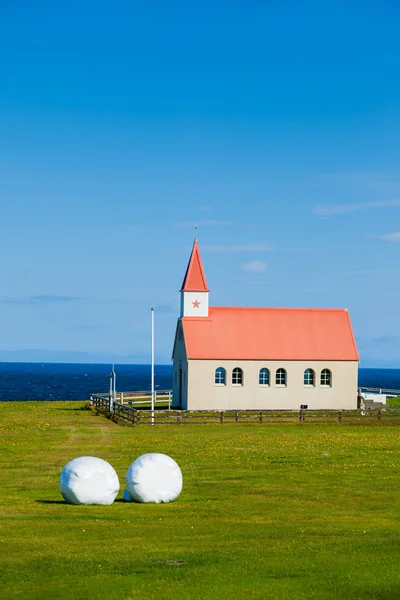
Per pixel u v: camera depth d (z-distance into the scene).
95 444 44.38
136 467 26.67
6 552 19.28
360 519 24.12
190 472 34.03
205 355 69.00
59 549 19.62
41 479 32.03
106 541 20.55
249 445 44.16
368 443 45.53
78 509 25.14
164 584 16.67
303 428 55.31
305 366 70.75
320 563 18.20
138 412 57.19
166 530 22.02
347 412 65.94
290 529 22.38
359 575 17.23
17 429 52.31
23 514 24.09
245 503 26.83
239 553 19.23
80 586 16.56
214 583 16.72
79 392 158.25
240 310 73.38
